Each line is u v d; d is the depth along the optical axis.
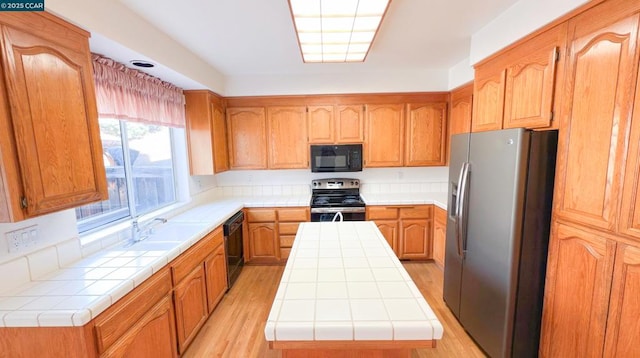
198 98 3.05
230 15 1.86
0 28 1.04
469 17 1.99
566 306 1.49
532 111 1.72
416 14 1.93
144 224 2.25
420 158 3.56
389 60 2.98
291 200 3.51
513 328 1.67
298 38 2.12
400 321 0.95
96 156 1.49
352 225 2.16
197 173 3.14
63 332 1.15
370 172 3.93
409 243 3.45
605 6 1.26
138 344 1.46
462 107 3.14
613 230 1.25
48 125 1.23
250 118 3.55
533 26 1.65
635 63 1.14
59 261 1.54
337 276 1.30
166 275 1.73
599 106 1.29
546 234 1.60
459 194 2.08
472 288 2.03
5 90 1.07
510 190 1.60
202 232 2.22
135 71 2.17
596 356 1.34
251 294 2.84
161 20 1.90
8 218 1.10
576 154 1.42
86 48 1.43
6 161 1.07
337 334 0.92
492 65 2.12
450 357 1.93
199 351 2.03
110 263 1.60
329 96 3.52
